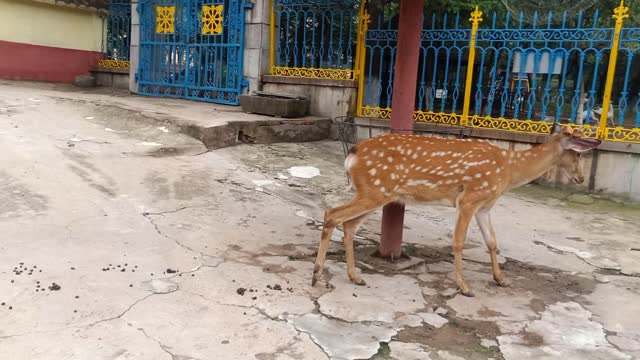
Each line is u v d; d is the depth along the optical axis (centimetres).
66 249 442
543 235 616
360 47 991
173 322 346
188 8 1150
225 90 1116
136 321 342
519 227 641
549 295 444
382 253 503
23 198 537
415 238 576
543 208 738
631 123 1072
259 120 890
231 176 704
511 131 855
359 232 582
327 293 412
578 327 386
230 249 484
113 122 845
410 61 484
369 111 994
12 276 384
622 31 774
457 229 436
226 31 1121
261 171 749
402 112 493
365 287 432
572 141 451
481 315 397
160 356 306
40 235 464
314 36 1050
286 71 1071
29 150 664
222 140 827
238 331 342
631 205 768
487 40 877
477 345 352
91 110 893
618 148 783
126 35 1421
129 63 1339
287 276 438
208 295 388
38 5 1317
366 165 431
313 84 1028
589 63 1043
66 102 934
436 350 341
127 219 523
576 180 473
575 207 751
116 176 629
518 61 864
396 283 447
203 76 1162
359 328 361
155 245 471
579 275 496
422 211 686
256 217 578
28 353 297
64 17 1377
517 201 765
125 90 1347
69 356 298
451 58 1081
